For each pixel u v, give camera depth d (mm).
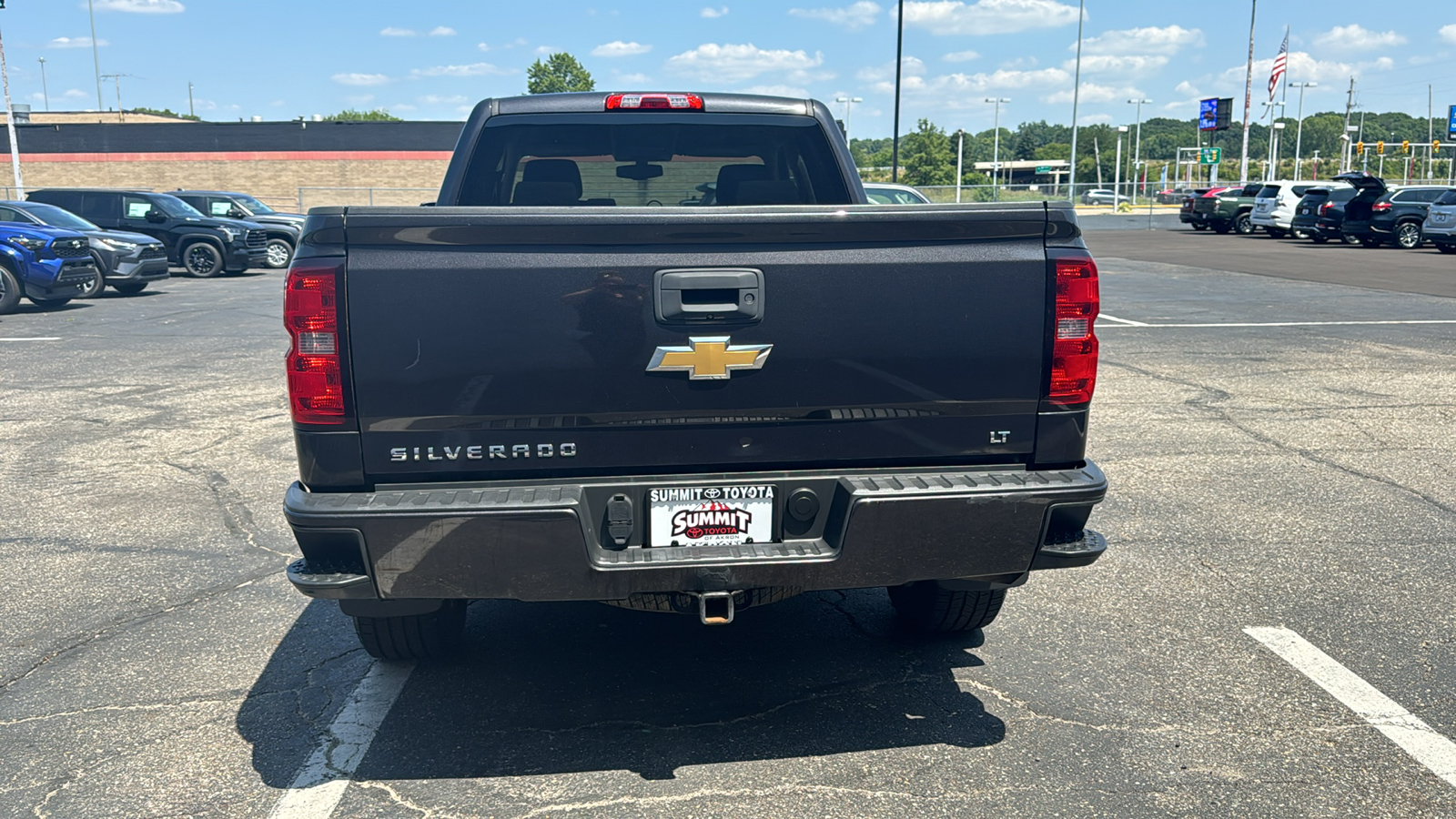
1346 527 5711
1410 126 191375
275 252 25000
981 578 3480
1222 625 4422
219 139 49938
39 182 50406
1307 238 35500
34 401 9258
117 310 16500
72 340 13070
